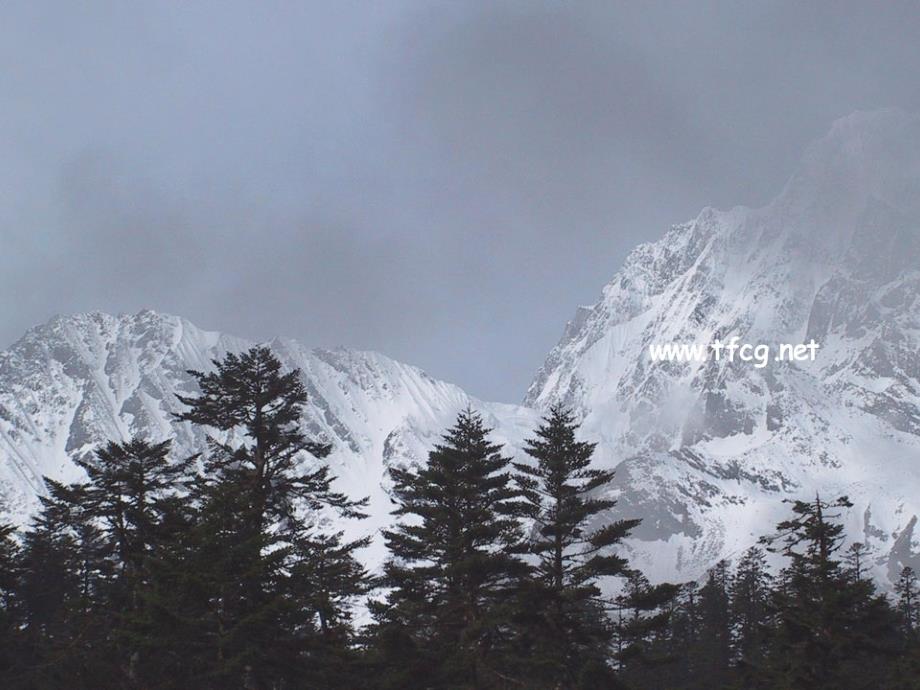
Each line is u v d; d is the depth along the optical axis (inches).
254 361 4739.2
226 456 4731.8
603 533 5068.9
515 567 4948.3
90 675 4259.4
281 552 4037.9
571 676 4923.7
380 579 5275.6
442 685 4677.7
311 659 4146.2
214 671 3720.5
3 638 5162.4
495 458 5231.3
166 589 3951.8
